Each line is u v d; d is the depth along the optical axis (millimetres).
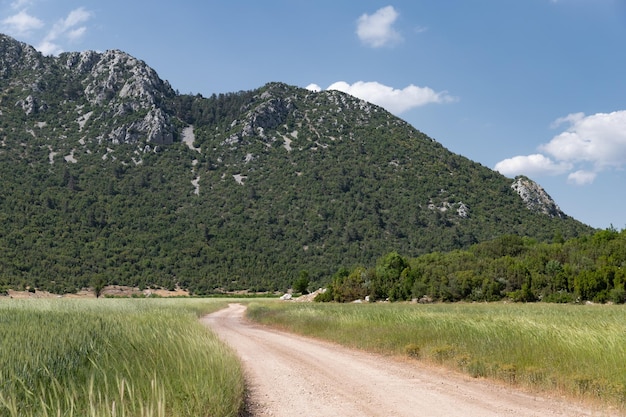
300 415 8859
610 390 9805
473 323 18188
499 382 12031
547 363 12023
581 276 58125
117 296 109312
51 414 6480
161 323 18312
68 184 173875
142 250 141375
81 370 8742
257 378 12664
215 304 63906
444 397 10320
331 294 79062
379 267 79688
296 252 154625
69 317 19344
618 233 80625
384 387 11453
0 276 102938
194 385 8320
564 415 8766
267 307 48406
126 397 7797
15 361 8461
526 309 39406
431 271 73125
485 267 69438
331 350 19031
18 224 135250
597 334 13453
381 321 23641
